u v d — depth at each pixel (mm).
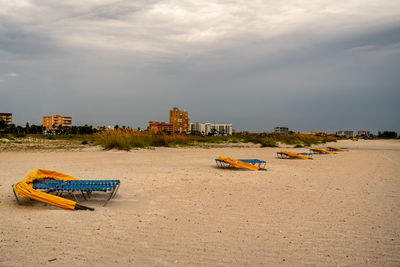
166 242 4742
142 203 7266
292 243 4797
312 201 7723
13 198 7375
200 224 5707
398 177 12125
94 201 7371
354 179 11477
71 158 17859
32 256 4043
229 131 198500
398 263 4109
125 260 4039
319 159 19844
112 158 18109
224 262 4059
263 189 9227
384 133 122188
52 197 6484
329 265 4020
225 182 10320
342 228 5578
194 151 25234
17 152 21562
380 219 6191
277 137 42344
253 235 5145
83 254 4180
